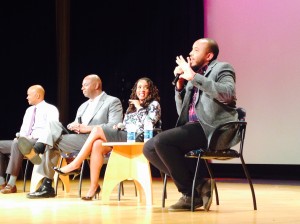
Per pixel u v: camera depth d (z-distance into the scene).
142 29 7.57
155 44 7.45
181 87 3.40
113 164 3.86
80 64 7.93
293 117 6.24
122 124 4.00
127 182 6.56
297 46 6.17
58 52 7.85
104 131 3.92
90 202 3.84
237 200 3.98
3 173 5.16
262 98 6.50
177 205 3.24
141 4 7.56
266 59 6.44
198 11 7.04
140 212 3.17
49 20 7.80
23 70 7.66
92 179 3.97
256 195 4.46
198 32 7.04
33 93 5.12
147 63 7.52
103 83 7.81
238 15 6.68
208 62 3.35
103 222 2.69
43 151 4.24
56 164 4.25
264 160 6.54
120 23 7.71
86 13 7.88
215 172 7.09
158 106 4.06
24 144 4.11
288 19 6.24
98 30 7.83
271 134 6.45
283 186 5.58
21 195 4.56
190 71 3.10
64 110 7.89
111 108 4.41
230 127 3.19
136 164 3.77
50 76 7.86
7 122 7.57
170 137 3.17
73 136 4.18
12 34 7.57
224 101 3.14
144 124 3.99
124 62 7.70
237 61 6.70
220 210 3.27
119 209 3.36
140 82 4.11
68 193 4.70
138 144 3.56
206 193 3.21
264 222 2.69
